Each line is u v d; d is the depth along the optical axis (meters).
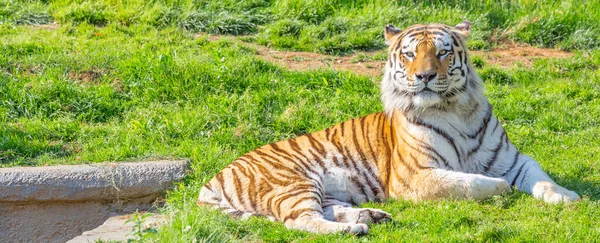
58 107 11.77
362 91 12.38
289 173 8.41
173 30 14.67
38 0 15.97
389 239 7.09
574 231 7.07
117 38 14.27
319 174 8.55
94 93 12.09
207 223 7.47
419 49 8.41
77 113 11.77
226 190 8.49
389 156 8.65
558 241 6.88
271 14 15.66
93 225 9.70
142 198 9.82
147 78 12.36
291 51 14.40
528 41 15.02
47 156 10.49
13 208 9.73
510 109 11.80
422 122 8.44
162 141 10.91
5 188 9.58
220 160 10.14
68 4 15.81
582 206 7.74
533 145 10.62
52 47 13.57
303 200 8.06
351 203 8.63
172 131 11.10
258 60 13.09
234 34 15.09
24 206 9.75
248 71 12.75
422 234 7.30
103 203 9.81
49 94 11.94
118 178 9.77
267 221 7.90
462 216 7.56
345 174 8.61
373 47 14.62
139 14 15.23
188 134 11.03
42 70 12.75
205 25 15.09
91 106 11.82
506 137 8.87
